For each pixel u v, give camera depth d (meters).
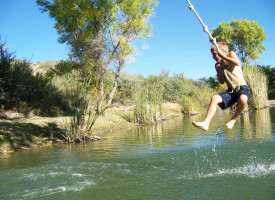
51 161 7.95
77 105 12.97
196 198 4.58
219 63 4.65
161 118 21.64
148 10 18.70
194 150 8.49
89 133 12.93
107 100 19.27
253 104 24.81
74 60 18.88
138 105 19.80
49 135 12.94
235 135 11.16
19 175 6.41
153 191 4.99
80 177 6.03
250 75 25.20
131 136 13.15
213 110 4.32
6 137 11.35
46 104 17.34
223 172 5.96
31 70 18.42
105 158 7.98
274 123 14.26
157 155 8.00
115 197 4.78
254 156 7.27
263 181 5.26
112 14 17.41
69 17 17.88
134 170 6.45
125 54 17.84
